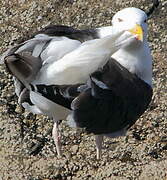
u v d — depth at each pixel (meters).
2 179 10.55
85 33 9.51
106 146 10.80
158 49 11.89
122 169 10.56
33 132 11.02
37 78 9.01
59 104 9.12
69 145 10.87
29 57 8.85
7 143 10.93
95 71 8.81
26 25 12.38
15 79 9.68
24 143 10.91
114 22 9.38
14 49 8.98
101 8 12.48
